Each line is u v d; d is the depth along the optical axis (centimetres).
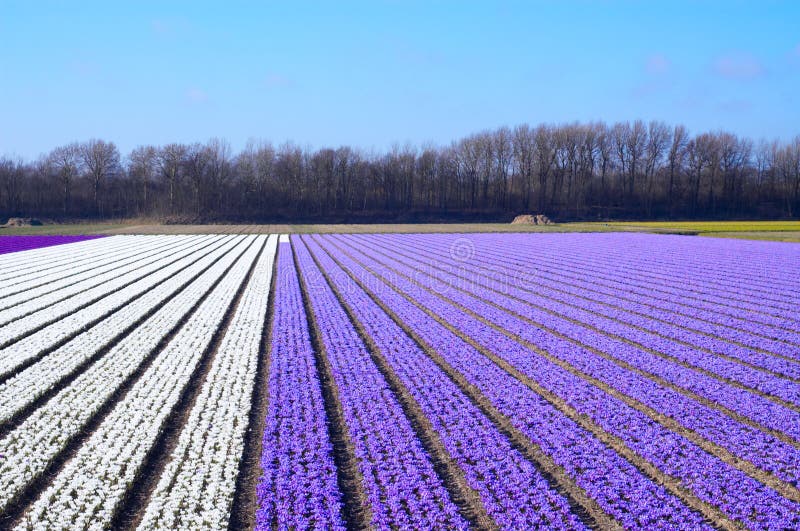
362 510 1041
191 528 968
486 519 1011
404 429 1341
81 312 2489
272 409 1430
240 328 2248
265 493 1072
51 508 1029
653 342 2094
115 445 1246
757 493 1067
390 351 1950
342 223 10925
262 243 6041
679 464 1175
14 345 1991
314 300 2822
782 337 2183
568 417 1423
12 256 4644
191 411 1453
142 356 1861
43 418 1389
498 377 1684
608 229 8256
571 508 1043
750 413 1433
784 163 11850
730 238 6469
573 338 2147
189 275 3566
